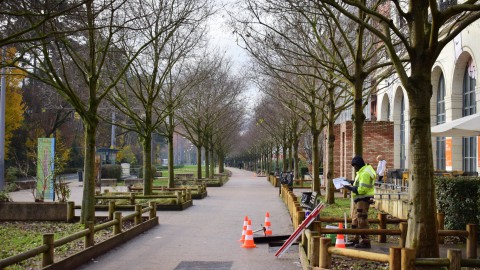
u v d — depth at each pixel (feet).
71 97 46.78
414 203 25.18
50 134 149.69
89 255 34.04
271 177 153.69
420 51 25.88
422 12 26.21
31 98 151.33
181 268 31.58
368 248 35.55
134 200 69.56
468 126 43.98
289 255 35.88
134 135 270.26
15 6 35.96
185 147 560.61
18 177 143.74
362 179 36.27
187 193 77.82
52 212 55.01
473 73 71.05
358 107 46.93
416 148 25.50
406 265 20.04
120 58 73.56
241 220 57.36
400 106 107.04
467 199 37.93
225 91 141.69
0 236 43.96
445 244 37.86
